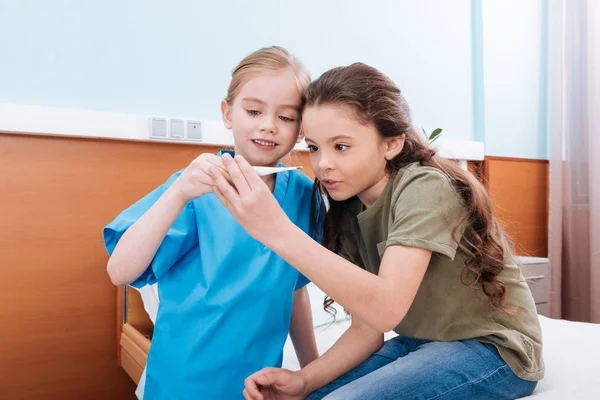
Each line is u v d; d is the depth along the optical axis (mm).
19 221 1546
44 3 1604
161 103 1797
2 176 1521
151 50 1779
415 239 707
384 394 720
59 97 1624
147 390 840
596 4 2508
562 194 2604
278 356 849
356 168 771
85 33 1668
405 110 850
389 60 2369
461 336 837
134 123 1684
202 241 852
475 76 2668
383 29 2350
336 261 651
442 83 2549
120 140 1684
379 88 799
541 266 2309
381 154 811
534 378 813
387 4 2363
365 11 2293
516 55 2785
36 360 1574
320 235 952
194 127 1788
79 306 1633
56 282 1599
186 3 1848
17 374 1549
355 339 921
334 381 867
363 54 2289
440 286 845
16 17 1562
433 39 2520
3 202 1523
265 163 865
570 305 2605
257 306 826
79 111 1594
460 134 2611
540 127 2877
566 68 2604
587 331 1317
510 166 2715
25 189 1552
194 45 1863
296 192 945
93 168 1646
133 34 1748
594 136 2510
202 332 798
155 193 883
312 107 770
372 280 658
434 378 746
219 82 1914
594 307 2502
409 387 732
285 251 643
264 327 834
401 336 958
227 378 805
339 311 1368
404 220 734
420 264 704
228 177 673
